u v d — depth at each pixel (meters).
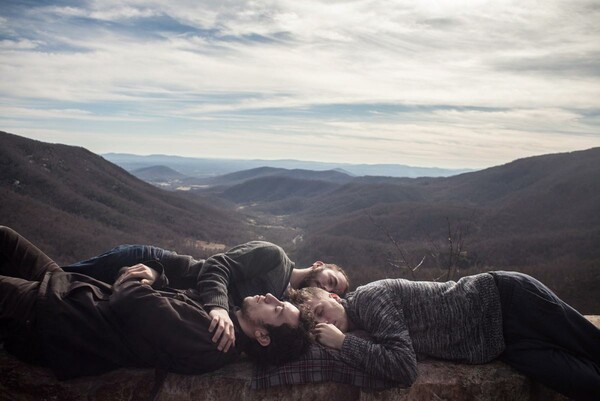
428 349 2.44
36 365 2.21
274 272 2.77
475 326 2.44
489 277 2.51
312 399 2.30
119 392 2.23
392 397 2.29
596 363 2.36
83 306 2.18
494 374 2.40
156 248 2.70
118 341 2.18
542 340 2.38
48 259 2.50
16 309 2.16
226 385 2.28
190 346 2.17
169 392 2.27
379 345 2.24
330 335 2.28
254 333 2.30
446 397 2.33
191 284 2.68
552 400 2.49
